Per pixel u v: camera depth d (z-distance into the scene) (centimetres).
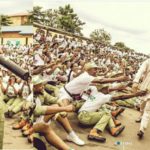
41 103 380
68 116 454
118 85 453
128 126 435
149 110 406
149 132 419
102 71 499
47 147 350
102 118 402
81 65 512
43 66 462
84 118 405
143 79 423
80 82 398
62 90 407
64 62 515
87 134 397
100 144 373
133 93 426
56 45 488
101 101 412
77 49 509
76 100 413
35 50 442
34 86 379
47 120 321
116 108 464
